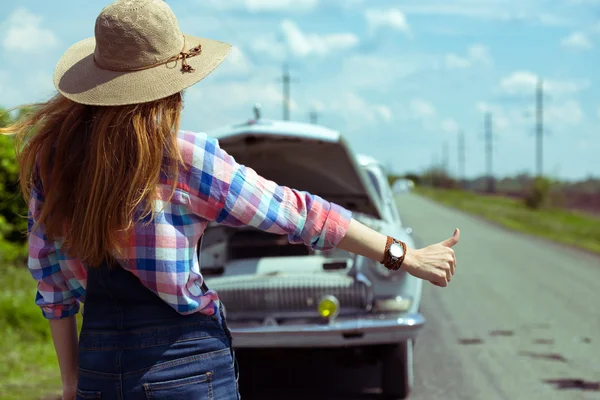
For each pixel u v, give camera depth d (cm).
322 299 512
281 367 646
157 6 182
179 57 184
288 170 610
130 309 184
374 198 600
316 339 499
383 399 546
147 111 179
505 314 889
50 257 194
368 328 498
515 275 1240
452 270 201
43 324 701
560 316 879
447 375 618
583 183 7612
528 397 557
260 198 187
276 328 498
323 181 621
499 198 6975
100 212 177
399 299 516
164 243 180
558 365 654
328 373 625
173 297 182
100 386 183
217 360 188
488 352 701
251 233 578
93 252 181
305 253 568
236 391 193
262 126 538
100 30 180
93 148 178
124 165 176
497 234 2239
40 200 192
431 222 2761
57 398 518
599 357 682
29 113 195
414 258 198
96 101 177
